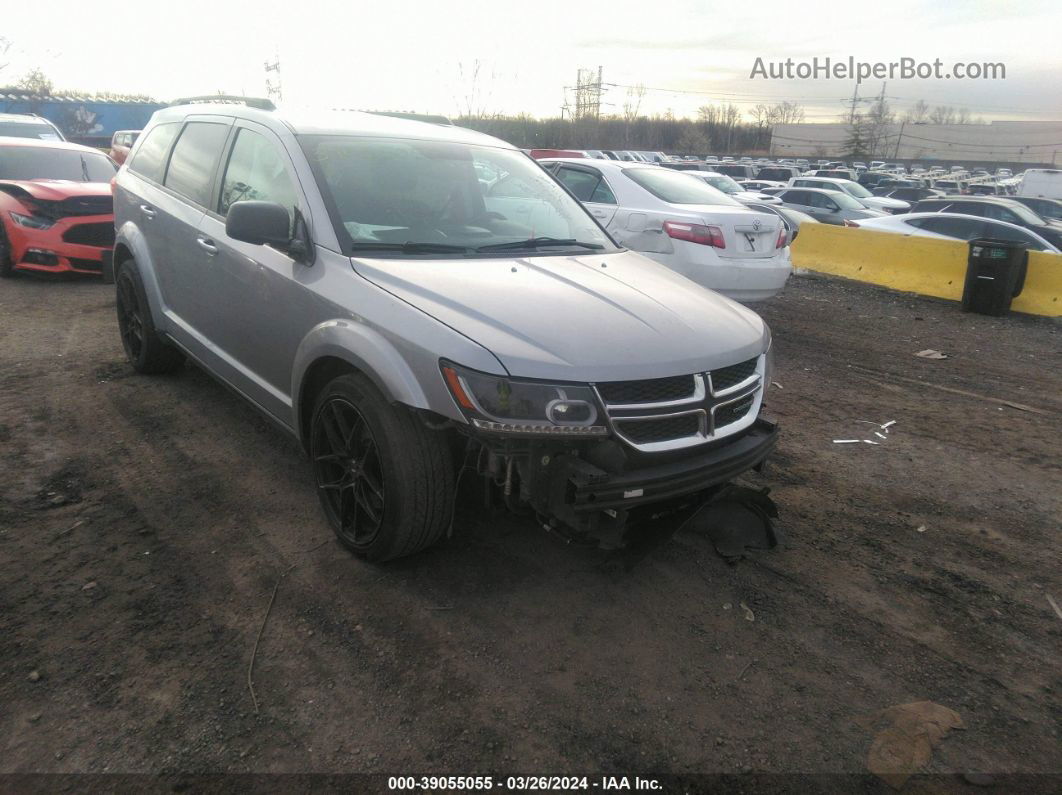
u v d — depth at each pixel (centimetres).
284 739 247
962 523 422
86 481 406
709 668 293
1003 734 267
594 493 281
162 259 494
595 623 315
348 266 338
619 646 302
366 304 317
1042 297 1020
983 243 1012
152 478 414
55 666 271
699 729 262
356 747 246
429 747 248
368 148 402
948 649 312
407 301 309
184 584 323
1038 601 350
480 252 373
